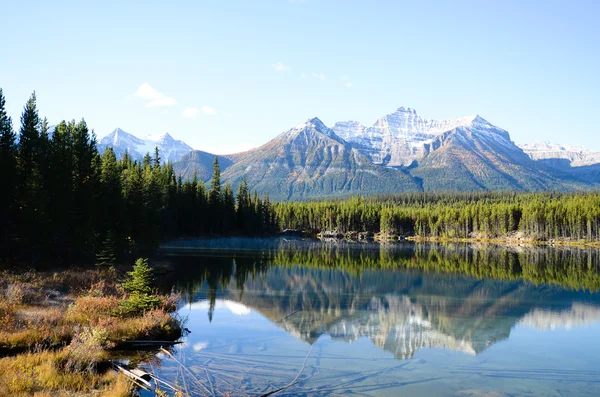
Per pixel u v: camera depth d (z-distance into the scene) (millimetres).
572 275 56094
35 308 21391
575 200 163875
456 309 32812
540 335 25469
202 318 27141
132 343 19375
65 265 38969
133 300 23672
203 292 36812
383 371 18094
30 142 43781
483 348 22484
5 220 39281
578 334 25812
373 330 25531
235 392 14883
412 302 35312
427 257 83875
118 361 17062
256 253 82062
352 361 19297
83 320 20266
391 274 54500
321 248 108000
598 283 48594
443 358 20406
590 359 20734
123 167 95000
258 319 27469
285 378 16641
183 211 110125
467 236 171750
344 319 28359
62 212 41969
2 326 17672
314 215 183750
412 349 21766
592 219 142875
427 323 27906
